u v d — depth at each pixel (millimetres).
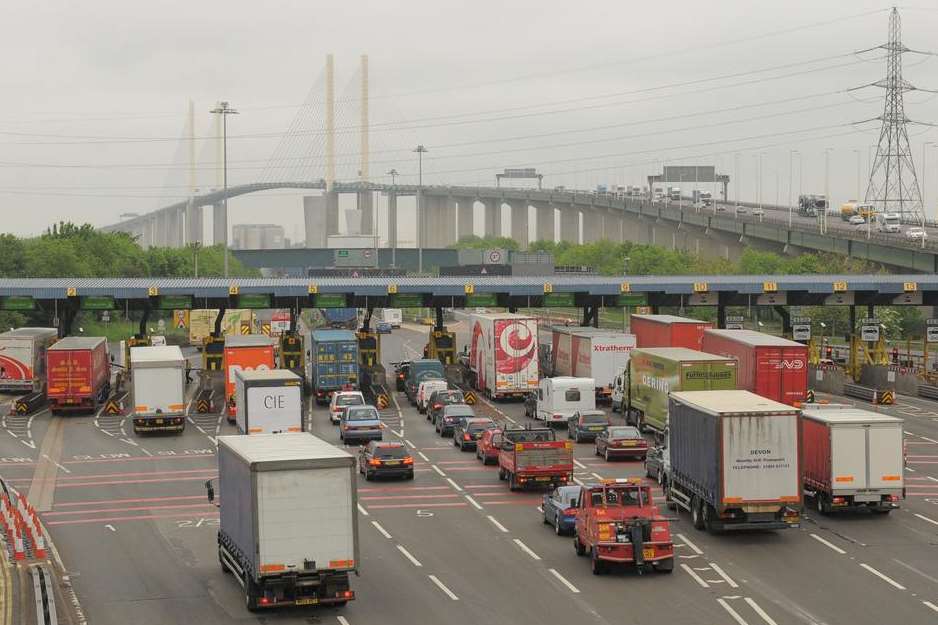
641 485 54719
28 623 45906
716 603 48875
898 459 65312
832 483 65000
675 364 86625
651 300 140750
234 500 50219
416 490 75000
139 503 71438
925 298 140250
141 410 98438
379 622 46562
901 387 127875
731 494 58812
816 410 69438
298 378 87625
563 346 123000
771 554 57312
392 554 58062
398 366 138000
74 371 111438
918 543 59719
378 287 130625
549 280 136375
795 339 139000
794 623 46031
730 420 58906
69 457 88500
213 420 109062
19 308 128000
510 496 72812
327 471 46531
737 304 141375
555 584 52125
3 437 98938
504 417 107938
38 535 57531
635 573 53969
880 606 48406
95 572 55000
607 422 93812
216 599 50125
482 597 50094
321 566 46406
